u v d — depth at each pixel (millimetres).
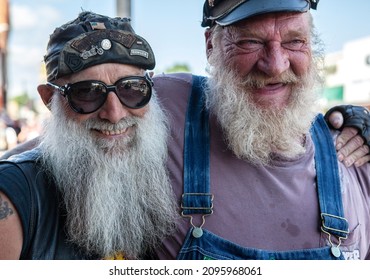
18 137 8758
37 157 1405
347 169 1607
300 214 1491
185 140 1582
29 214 1294
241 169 1534
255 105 1566
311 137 1634
